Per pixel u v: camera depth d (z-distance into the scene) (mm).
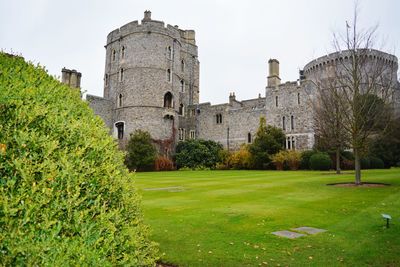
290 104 38812
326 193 12156
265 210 8750
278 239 6047
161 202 10391
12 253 1828
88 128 2891
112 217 2588
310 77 41375
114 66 43156
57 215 2145
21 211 1980
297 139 37531
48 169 2227
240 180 18938
